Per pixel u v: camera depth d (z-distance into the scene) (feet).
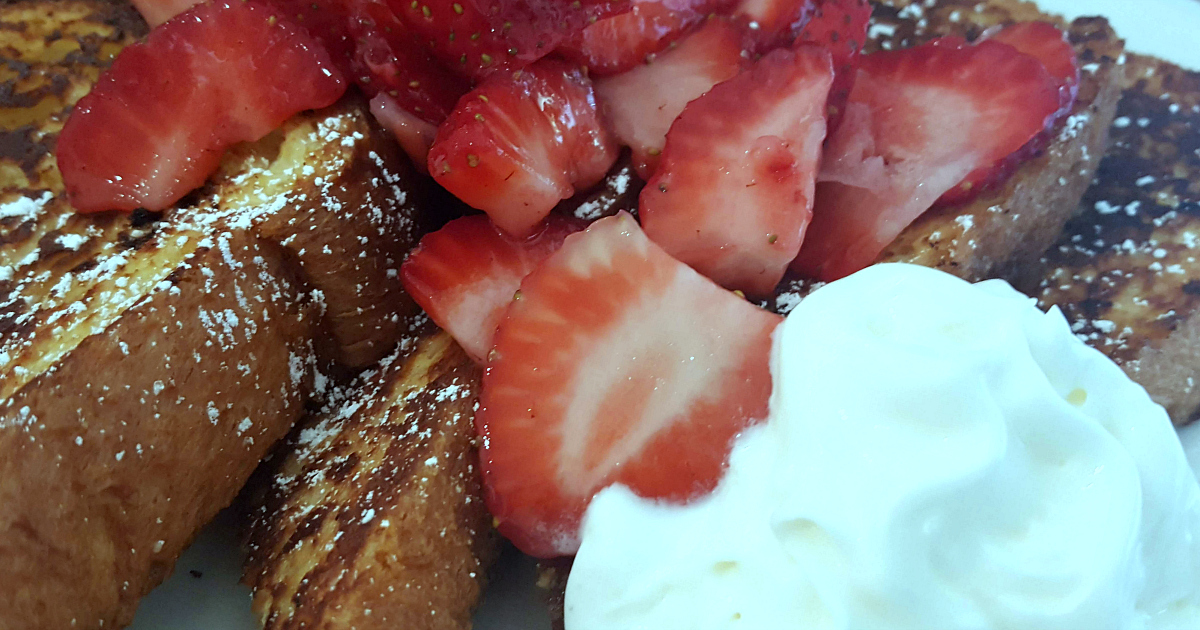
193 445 0.32
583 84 0.36
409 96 0.35
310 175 0.34
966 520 0.27
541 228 0.36
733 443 0.31
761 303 0.35
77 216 0.34
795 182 0.34
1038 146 0.37
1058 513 0.27
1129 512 0.27
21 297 0.32
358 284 0.37
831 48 0.35
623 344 0.32
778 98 0.34
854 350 0.29
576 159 0.36
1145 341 0.35
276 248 0.35
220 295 0.33
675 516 0.31
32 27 0.38
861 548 0.26
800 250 0.36
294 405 0.36
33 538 0.28
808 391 0.29
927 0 0.44
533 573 0.35
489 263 0.35
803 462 0.28
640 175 0.37
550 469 0.32
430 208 0.39
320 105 0.35
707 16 0.36
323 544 0.32
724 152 0.34
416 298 0.35
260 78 0.34
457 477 0.33
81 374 0.29
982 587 0.27
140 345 0.31
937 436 0.27
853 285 0.31
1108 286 0.37
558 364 0.32
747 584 0.28
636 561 0.30
